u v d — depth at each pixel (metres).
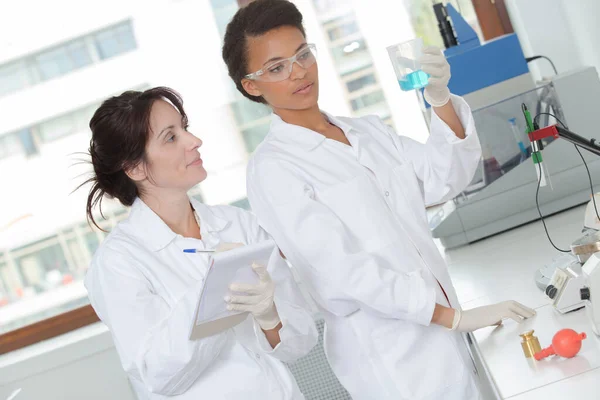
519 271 2.15
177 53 3.34
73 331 3.36
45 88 3.35
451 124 1.80
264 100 1.91
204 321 1.45
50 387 3.06
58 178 3.38
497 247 2.59
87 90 3.36
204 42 3.33
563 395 1.29
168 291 1.61
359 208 1.77
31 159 3.38
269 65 1.77
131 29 3.34
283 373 1.69
